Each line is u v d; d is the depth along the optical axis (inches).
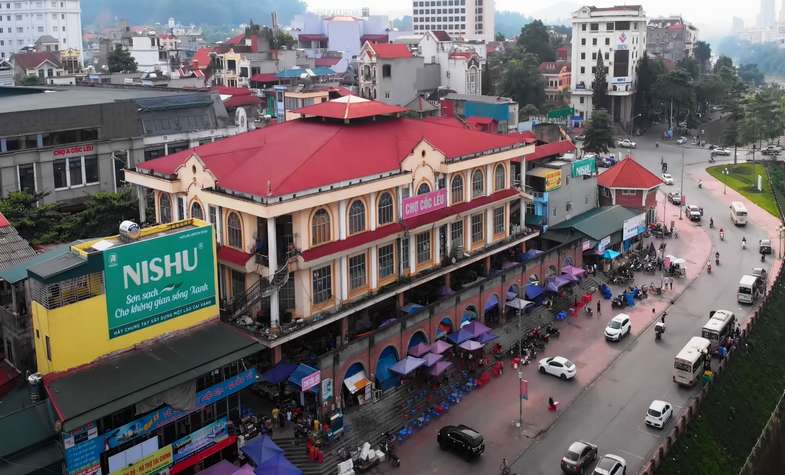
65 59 7313.0
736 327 3073.3
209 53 7849.4
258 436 2015.3
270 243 2178.9
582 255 3555.6
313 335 2456.9
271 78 6535.4
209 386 1930.4
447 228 2824.8
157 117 3688.5
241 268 2256.4
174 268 1982.0
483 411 2422.5
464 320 2795.3
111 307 1856.5
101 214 2920.8
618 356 2839.6
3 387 1905.8
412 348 2529.5
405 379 2482.8
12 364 1998.0
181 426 1907.0
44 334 1779.0
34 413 1718.8
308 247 2295.8
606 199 4183.1
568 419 2393.0
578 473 2081.7
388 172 2527.1
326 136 2659.9
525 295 3102.9
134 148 3476.9
